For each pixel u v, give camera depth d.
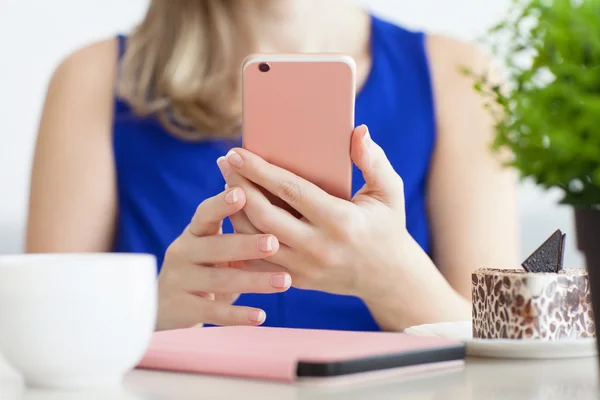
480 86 0.60
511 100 0.56
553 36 0.53
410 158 1.91
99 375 0.60
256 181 1.01
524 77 0.55
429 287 1.17
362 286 1.14
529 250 2.46
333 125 1.01
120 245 1.92
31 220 1.87
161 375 0.66
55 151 1.90
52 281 0.57
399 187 1.10
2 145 3.00
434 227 1.88
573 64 0.52
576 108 0.51
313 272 1.10
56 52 3.04
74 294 0.58
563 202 0.55
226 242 1.05
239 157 1.00
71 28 3.04
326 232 1.05
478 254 1.80
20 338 0.58
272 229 1.04
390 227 1.09
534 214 2.46
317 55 0.99
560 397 0.56
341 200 1.04
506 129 0.56
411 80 1.97
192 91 1.87
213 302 1.09
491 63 1.94
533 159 0.54
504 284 0.83
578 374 0.67
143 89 1.91
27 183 3.01
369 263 1.10
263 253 1.03
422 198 1.91
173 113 1.92
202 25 1.92
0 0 3.00
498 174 1.88
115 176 1.92
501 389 0.59
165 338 0.75
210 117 1.90
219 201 1.04
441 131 1.94
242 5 1.92
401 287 1.15
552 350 0.75
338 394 0.57
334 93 1.00
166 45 1.94
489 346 0.75
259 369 0.63
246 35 1.93
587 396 0.57
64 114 1.93
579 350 0.75
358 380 0.62
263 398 0.56
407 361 0.66
